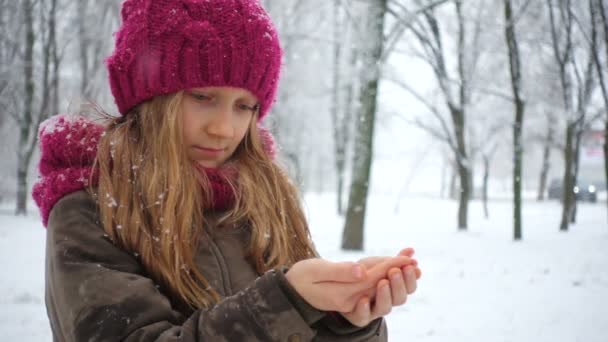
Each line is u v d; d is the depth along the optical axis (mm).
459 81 14719
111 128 1226
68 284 917
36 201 1161
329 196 34375
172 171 1108
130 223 1051
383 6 10820
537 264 9047
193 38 1160
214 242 1203
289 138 21422
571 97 14797
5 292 5770
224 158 1270
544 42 14609
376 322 933
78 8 15930
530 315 5449
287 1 15742
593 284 7242
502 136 23109
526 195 43031
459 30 15188
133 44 1190
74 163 1134
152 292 904
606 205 27938
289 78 18922
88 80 16203
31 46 15453
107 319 855
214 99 1205
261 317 771
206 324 786
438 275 7832
